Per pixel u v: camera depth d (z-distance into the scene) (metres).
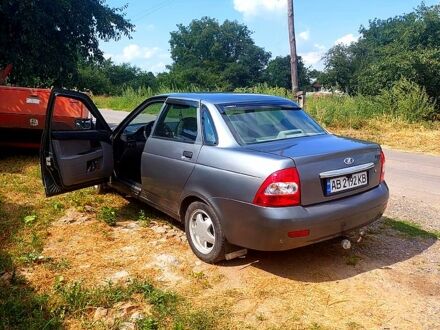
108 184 6.12
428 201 6.70
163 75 78.25
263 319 3.31
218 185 3.98
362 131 16.70
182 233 4.99
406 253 4.53
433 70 22.20
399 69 22.83
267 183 3.61
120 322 3.21
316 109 18.69
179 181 4.47
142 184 5.16
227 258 4.13
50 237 4.81
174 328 3.14
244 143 4.12
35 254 4.26
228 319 3.31
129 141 5.71
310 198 3.71
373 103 20.12
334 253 4.48
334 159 3.88
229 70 85.44
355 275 4.02
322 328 3.21
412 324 3.27
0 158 8.70
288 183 3.60
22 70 12.52
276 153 3.80
